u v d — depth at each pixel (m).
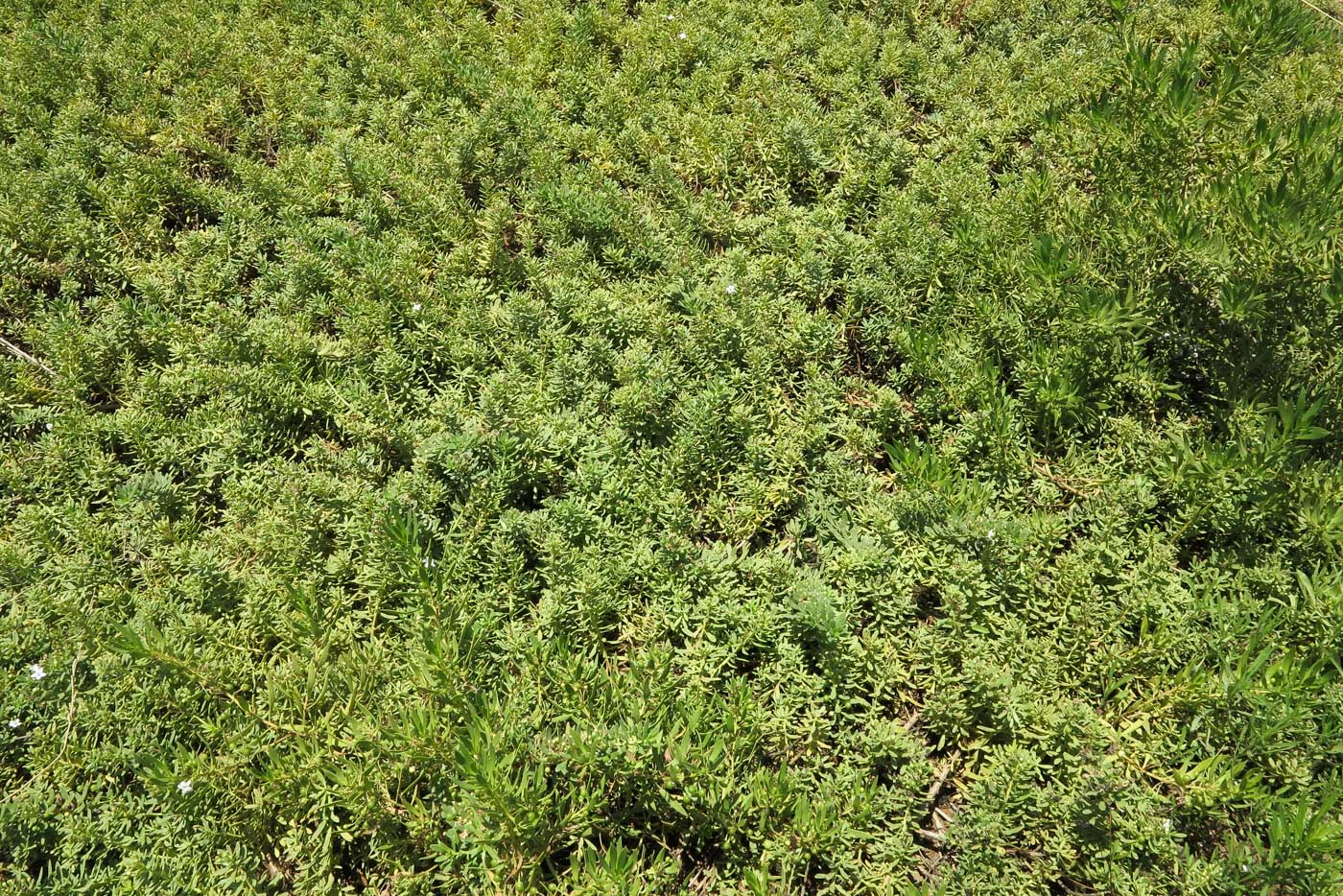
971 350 5.52
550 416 5.21
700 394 5.22
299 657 4.18
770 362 5.54
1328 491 4.45
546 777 3.77
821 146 7.25
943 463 4.69
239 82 8.16
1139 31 8.48
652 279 6.32
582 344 5.73
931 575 4.50
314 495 4.86
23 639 4.29
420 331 5.88
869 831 3.72
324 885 3.58
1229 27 6.14
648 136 7.37
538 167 7.03
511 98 7.68
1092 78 7.64
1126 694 4.11
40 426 5.51
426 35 8.65
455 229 6.62
